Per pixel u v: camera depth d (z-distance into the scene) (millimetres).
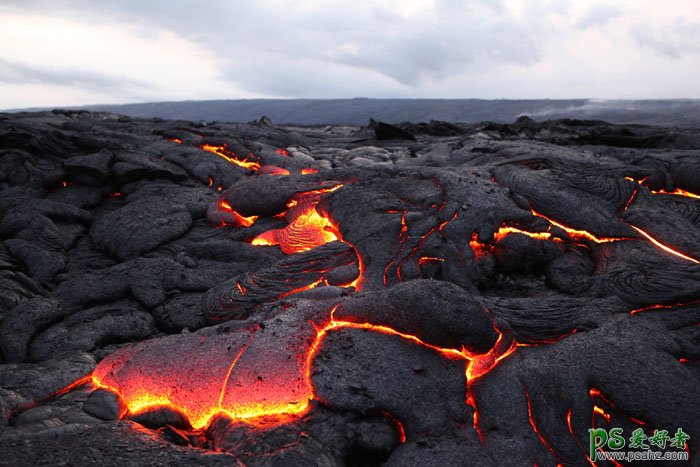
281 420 4566
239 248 8273
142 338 6676
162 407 4871
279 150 13953
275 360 4879
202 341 5273
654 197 7898
